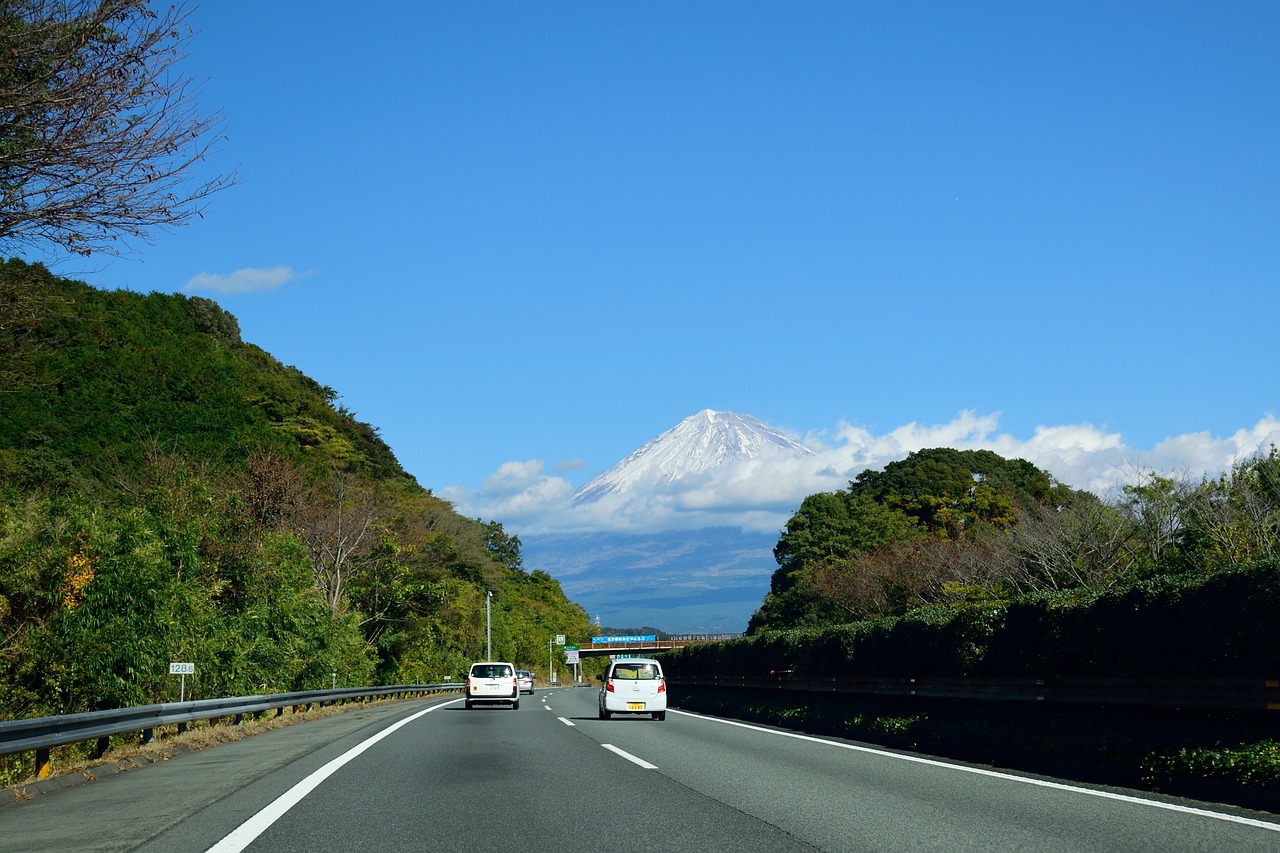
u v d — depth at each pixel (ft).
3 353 39.70
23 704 56.03
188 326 249.96
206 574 88.79
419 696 178.91
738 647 104.42
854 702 69.15
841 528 200.95
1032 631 47.37
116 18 32.40
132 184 34.32
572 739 56.70
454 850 23.61
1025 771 39.96
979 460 222.69
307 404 257.34
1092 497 110.73
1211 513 81.82
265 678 90.99
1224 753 32.81
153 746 49.67
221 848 23.82
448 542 223.92
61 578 59.26
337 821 27.68
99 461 149.07
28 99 31.48
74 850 23.75
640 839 24.89
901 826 26.45
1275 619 32.68
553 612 382.63
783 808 29.71
